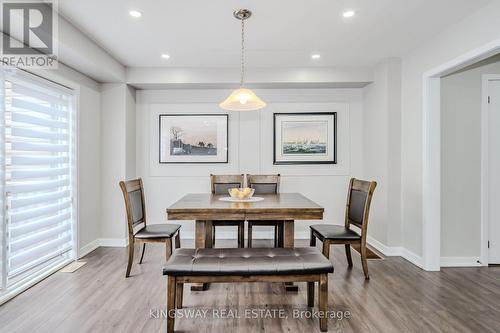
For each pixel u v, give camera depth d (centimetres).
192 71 380
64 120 311
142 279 268
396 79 345
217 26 263
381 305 221
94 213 362
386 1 222
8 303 222
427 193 297
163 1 221
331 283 261
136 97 414
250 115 421
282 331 187
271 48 316
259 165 422
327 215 423
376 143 372
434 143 296
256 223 330
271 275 186
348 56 342
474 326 194
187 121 418
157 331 186
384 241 351
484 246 309
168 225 306
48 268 283
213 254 206
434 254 296
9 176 236
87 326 191
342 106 420
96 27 265
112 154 376
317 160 421
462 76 308
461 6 229
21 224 253
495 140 310
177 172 420
